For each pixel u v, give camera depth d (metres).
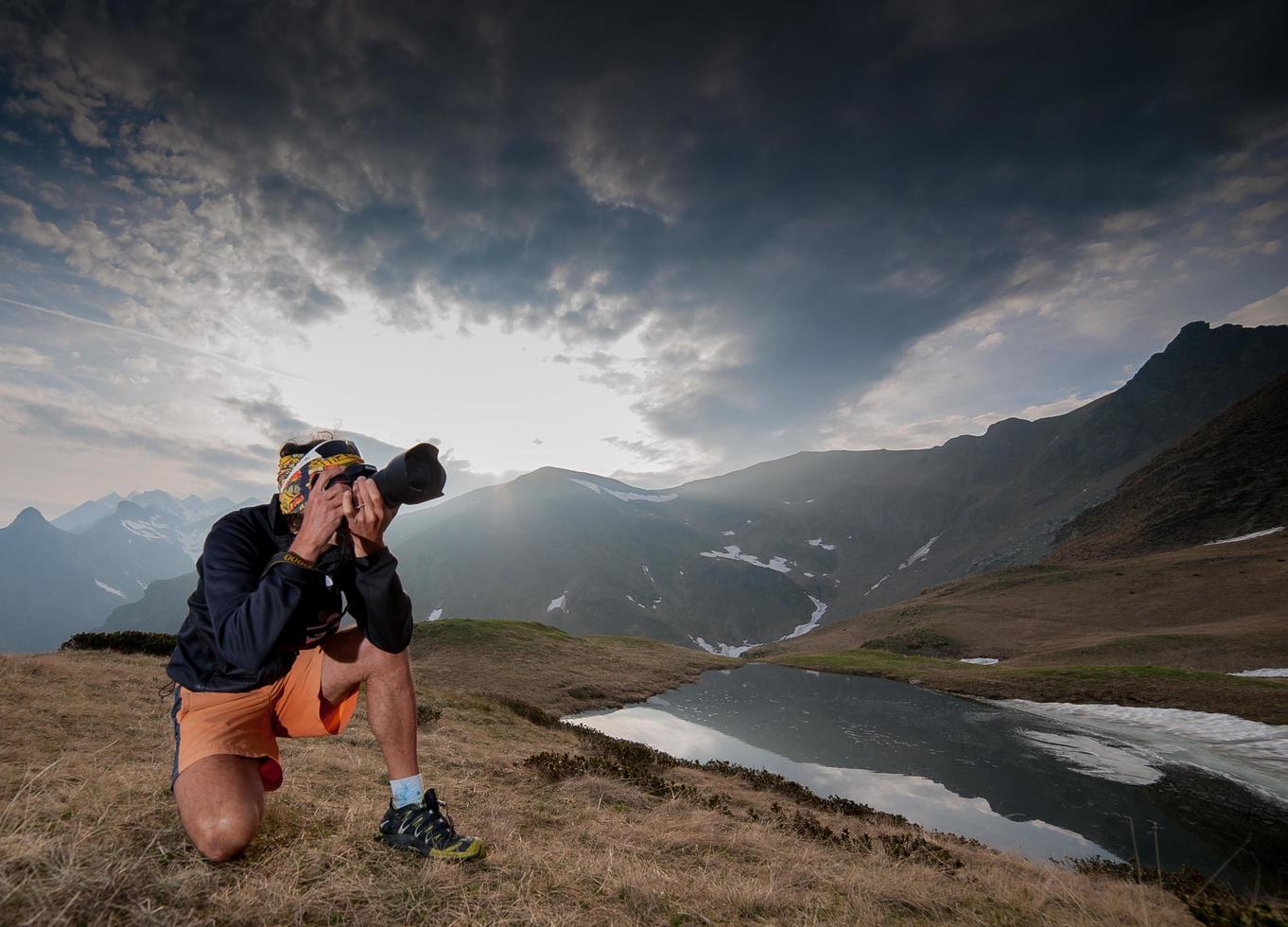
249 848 2.27
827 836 5.91
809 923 2.55
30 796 2.52
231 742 2.10
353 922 1.84
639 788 6.44
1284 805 13.87
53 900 1.62
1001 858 6.85
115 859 1.93
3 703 5.63
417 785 2.58
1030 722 24.78
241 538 1.97
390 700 2.42
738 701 29.92
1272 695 24.69
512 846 3.00
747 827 5.35
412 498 1.79
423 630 37.69
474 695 15.09
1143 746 19.94
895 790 14.41
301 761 4.80
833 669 46.25
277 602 1.72
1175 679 29.62
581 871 2.76
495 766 6.40
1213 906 3.46
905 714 26.48
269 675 2.03
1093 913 3.44
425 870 2.29
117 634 12.66
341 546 1.99
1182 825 12.32
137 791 2.96
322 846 2.43
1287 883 9.22
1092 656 40.53
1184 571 63.06
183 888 1.84
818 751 18.56
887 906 3.18
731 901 2.69
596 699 27.78
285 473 2.00
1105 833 11.73
